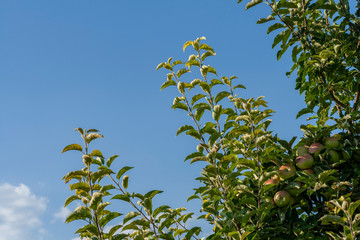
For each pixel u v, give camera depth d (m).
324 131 4.79
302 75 5.46
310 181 4.37
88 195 4.24
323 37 5.48
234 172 4.21
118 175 4.42
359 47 5.17
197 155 4.40
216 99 5.05
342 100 5.91
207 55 5.40
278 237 4.45
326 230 4.69
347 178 4.80
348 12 5.76
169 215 4.49
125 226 4.34
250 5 5.39
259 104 5.16
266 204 4.28
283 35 5.53
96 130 4.35
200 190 4.82
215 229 5.39
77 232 4.11
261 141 4.41
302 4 5.45
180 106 4.98
